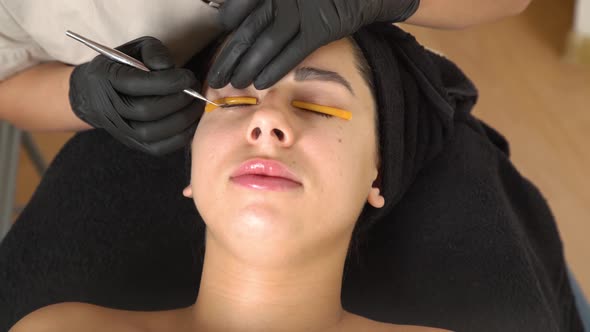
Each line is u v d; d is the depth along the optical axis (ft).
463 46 9.83
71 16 4.51
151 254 5.02
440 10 4.51
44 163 7.33
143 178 5.20
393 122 4.39
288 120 3.85
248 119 3.92
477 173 5.15
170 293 4.95
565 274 5.67
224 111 4.06
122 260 4.98
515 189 5.61
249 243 3.80
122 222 5.07
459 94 5.38
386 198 4.54
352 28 4.07
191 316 4.29
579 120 9.09
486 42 9.90
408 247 5.03
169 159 5.25
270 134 3.72
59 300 4.84
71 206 5.10
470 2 4.53
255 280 4.07
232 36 4.12
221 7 4.13
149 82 4.10
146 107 4.21
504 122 9.04
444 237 4.99
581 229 8.09
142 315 4.26
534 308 4.75
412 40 4.80
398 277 4.99
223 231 3.89
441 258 4.95
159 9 4.47
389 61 4.50
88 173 5.21
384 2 4.19
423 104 4.95
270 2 3.89
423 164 5.07
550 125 9.04
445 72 5.48
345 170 3.91
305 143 3.83
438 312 4.86
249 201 3.74
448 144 5.21
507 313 4.75
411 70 4.79
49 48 4.72
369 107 4.19
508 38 9.95
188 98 4.27
